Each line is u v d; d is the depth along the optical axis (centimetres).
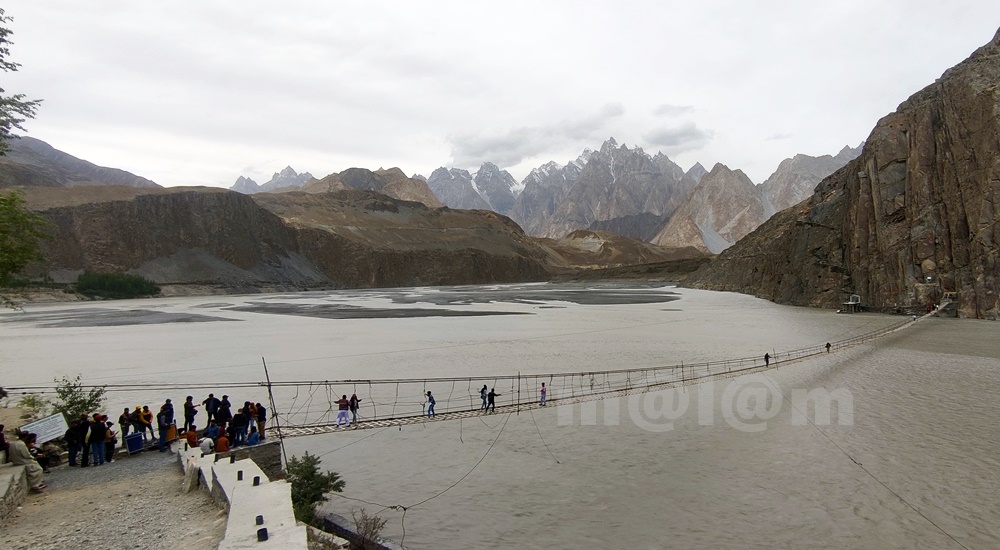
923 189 8019
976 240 7181
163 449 1875
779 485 1870
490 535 1588
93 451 1702
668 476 1977
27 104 2155
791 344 5209
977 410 2659
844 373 3619
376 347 5156
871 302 8531
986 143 7275
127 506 1301
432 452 2294
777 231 14838
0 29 2025
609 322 7456
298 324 7444
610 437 2414
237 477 1274
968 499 1720
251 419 2103
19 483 1344
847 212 9700
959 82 7962
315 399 3186
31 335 6362
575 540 1542
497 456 2228
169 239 17388
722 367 4025
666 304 10944
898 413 2645
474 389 3391
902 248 8081
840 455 2122
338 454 2303
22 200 2172
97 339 5941
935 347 4638
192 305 11638
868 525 1583
